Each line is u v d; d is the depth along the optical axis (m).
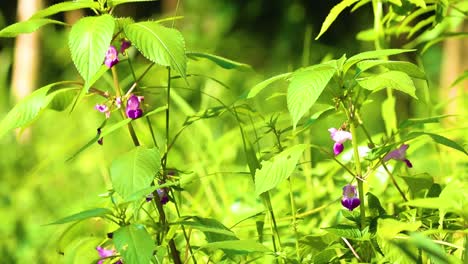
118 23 1.43
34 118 1.48
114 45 1.49
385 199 1.69
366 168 1.66
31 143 2.65
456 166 1.84
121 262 1.46
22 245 2.01
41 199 2.24
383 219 1.42
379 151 1.43
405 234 1.41
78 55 1.38
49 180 2.34
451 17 1.80
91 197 2.18
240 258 1.58
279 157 1.40
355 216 1.46
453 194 1.35
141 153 1.41
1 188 2.29
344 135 1.44
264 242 1.64
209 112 1.54
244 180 1.89
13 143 2.61
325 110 1.48
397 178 1.69
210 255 1.54
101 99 2.63
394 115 1.73
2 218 2.07
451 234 1.45
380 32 1.74
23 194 2.25
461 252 1.42
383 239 1.38
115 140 2.49
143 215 1.67
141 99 1.49
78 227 1.50
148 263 1.34
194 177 1.83
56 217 2.10
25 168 2.47
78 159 2.45
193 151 2.05
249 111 1.60
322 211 1.75
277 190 1.86
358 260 1.44
